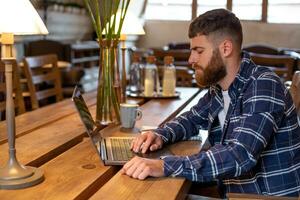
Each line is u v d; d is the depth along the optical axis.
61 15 6.58
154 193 1.12
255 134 1.27
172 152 1.54
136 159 1.28
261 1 7.94
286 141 1.42
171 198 1.09
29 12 1.18
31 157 1.40
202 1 8.27
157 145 1.56
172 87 2.73
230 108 1.44
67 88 4.75
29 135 1.72
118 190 1.14
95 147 1.45
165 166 1.24
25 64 2.73
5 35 1.11
